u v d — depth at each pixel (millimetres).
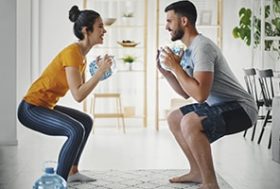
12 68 5645
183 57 3543
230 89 3496
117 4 7789
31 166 4516
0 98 5652
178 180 3908
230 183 3969
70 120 3268
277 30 7395
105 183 3885
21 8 5973
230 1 8000
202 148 3342
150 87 7910
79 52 3473
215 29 7938
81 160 4875
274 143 4930
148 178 4082
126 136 6633
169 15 3559
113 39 7789
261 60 7207
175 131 3852
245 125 3480
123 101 7879
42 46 7477
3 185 3820
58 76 3416
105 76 3459
